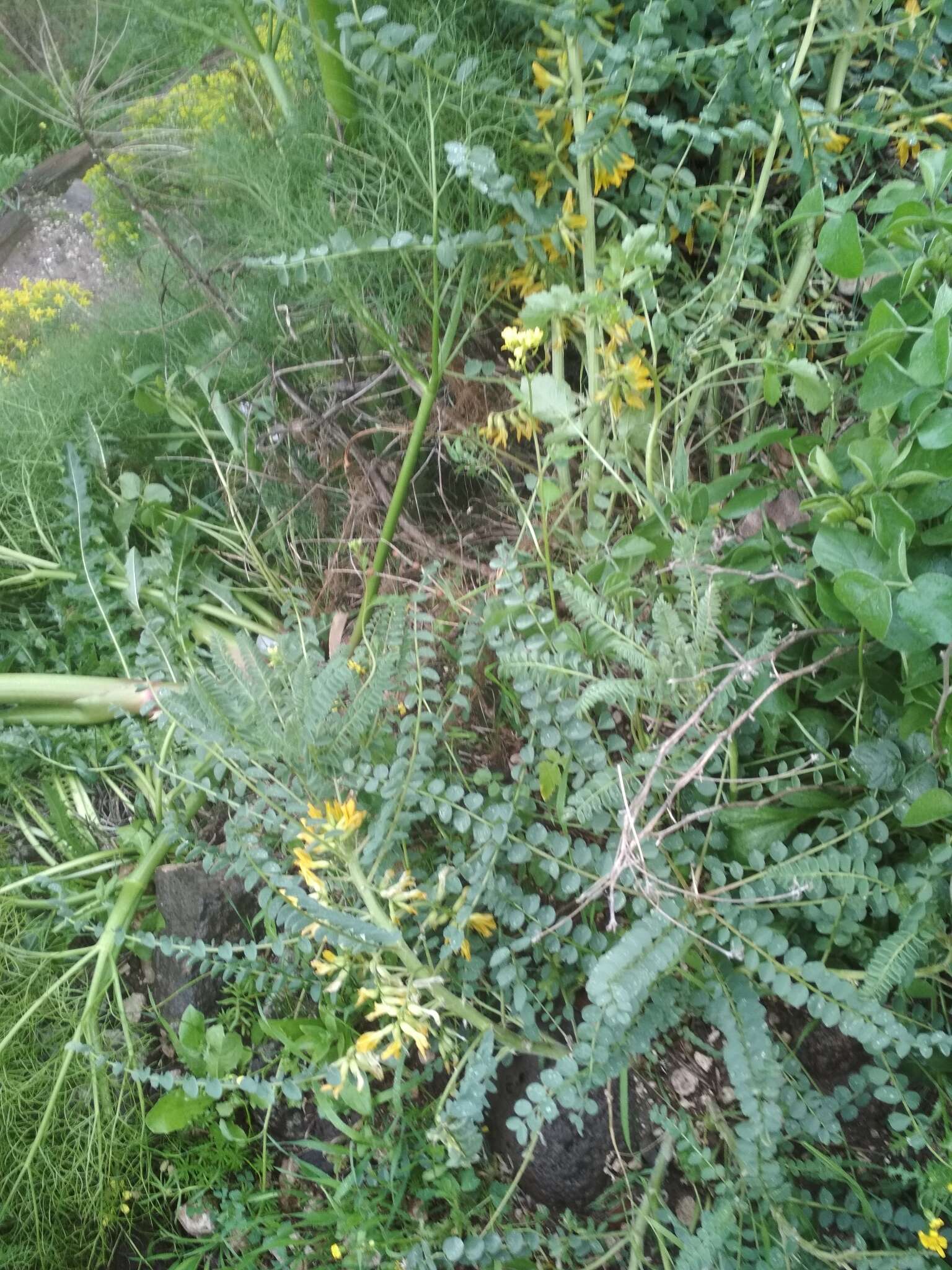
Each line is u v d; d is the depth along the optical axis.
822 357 0.76
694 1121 0.63
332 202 0.80
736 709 0.61
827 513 0.54
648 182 0.76
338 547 0.89
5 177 1.28
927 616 0.48
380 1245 0.61
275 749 0.59
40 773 0.90
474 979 0.62
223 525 0.95
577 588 0.59
